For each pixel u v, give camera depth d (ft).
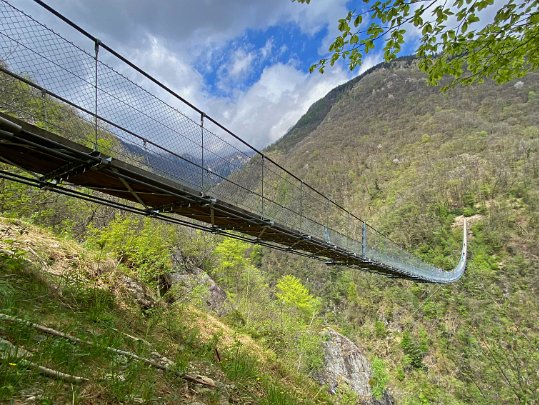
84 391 6.50
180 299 22.71
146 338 11.95
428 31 10.64
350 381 42.88
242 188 18.38
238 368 13.52
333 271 170.30
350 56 11.16
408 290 151.64
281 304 43.16
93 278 14.75
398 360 117.60
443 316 118.32
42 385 6.03
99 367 7.74
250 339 25.98
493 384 29.19
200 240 42.60
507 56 10.99
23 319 7.42
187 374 10.19
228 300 36.88
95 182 12.94
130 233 22.21
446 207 207.00
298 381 21.54
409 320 134.31
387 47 11.05
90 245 20.06
